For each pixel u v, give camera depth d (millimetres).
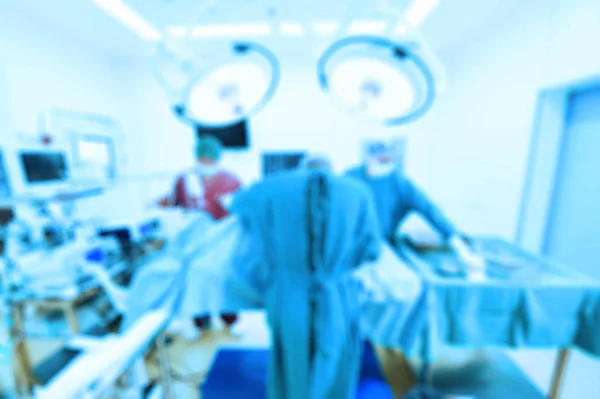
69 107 2391
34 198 979
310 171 819
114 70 2988
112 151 2900
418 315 923
